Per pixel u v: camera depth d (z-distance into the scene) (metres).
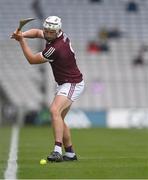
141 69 97.94
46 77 94.06
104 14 106.31
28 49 29.27
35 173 24.83
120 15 106.25
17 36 29.08
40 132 68.12
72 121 84.75
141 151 39.31
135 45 101.06
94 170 25.77
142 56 99.38
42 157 34.38
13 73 95.94
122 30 103.94
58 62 29.56
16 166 28.22
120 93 95.00
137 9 107.06
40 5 106.06
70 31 103.44
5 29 103.12
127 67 97.88
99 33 103.06
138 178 23.02
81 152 38.81
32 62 29.41
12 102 92.06
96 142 50.94
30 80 94.62
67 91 29.77
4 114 86.31
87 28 103.94
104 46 100.44
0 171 25.91
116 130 73.62
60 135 29.39
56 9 105.94
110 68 97.56
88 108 92.38
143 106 94.81
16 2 106.25
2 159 33.00
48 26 28.62
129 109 84.88
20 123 85.94
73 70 29.98
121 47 100.56
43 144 48.59
